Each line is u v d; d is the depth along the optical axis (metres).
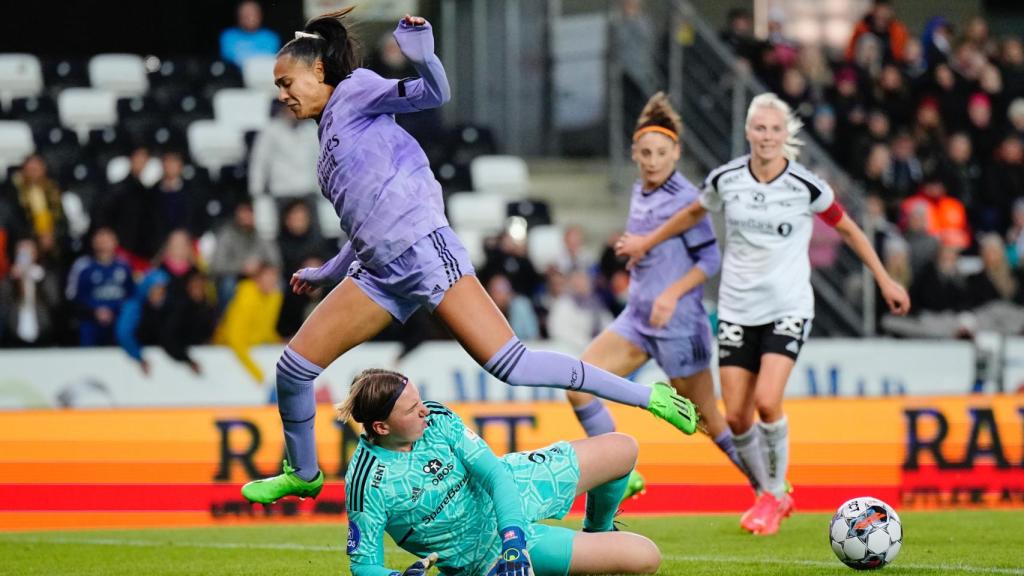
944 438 14.84
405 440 7.70
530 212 23.67
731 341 11.14
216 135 24.39
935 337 20.02
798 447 14.77
